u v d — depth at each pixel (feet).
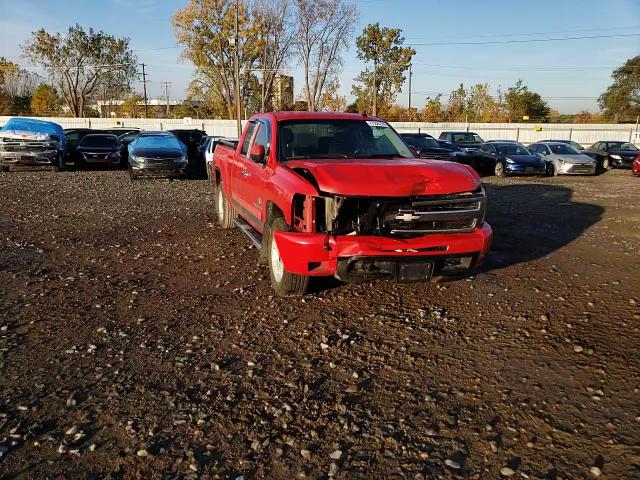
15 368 12.50
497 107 197.26
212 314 16.08
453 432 10.05
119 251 23.90
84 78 184.34
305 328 15.02
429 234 15.80
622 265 21.76
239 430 10.12
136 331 14.75
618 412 10.63
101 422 10.37
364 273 15.39
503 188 52.06
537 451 9.44
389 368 12.65
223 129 143.33
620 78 200.44
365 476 8.84
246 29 158.92
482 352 13.50
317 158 18.48
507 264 21.97
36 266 21.26
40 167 70.59
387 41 174.09
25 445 9.63
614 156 79.36
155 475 8.87
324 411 10.77
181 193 44.57
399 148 20.17
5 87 193.98
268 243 18.33
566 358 13.09
